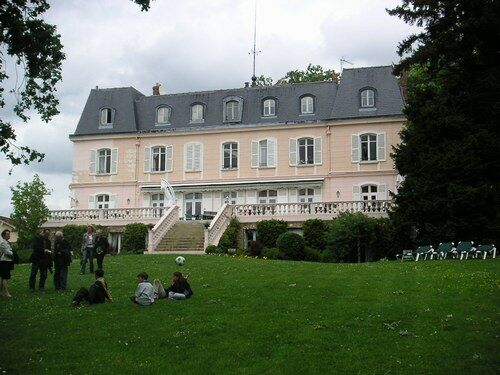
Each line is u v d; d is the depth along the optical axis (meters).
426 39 20.86
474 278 18.33
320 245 35.97
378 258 32.16
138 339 12.82
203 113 47.97
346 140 44.19
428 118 29.58
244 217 38.28
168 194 42.97
